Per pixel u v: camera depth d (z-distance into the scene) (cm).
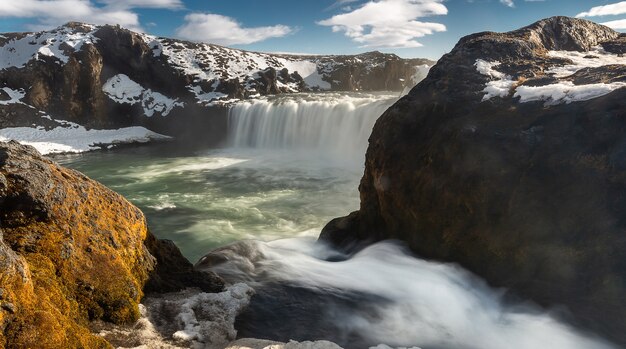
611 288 565
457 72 975
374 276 693
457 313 601
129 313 406
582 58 1063
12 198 396
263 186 1711
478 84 915
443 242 759
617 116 637
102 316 393
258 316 486
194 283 525
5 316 292
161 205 1480
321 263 750
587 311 563
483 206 713
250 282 596
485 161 729
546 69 951
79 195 457
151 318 421
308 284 617
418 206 808
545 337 542
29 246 379
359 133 2258
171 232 1212
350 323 519
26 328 298
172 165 2211
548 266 632
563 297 596
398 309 579
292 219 1298
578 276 602
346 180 1770
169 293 491
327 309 539
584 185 631
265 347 382
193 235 1182
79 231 427
